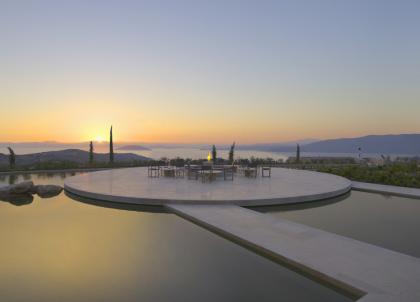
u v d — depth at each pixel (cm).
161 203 655
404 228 514
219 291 285
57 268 346
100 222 557
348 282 275
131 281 310
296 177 1115
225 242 436
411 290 259
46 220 573
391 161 1755
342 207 690
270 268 344
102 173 1264
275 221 507
